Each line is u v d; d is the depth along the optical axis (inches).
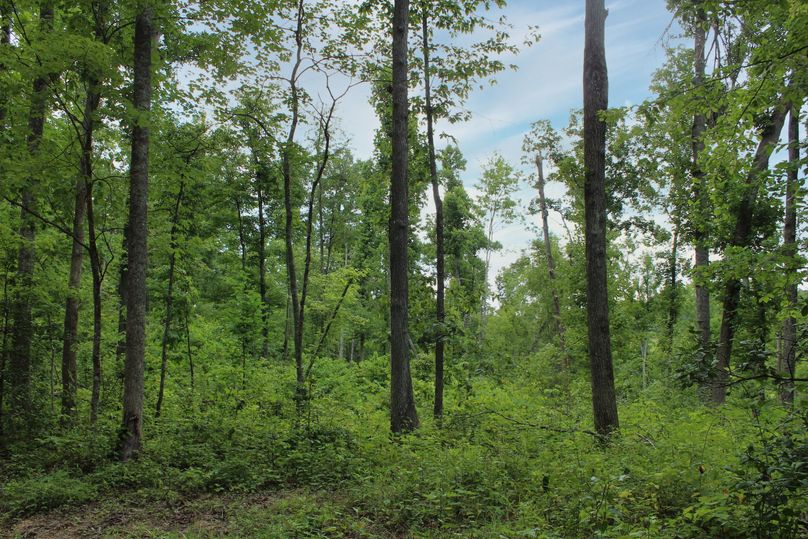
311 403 455.8
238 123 549.0
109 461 316.5
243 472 305.3
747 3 219.3
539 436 353.4
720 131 272.8
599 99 387.5
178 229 486.3
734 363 202.5
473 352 554.9
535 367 885.2
